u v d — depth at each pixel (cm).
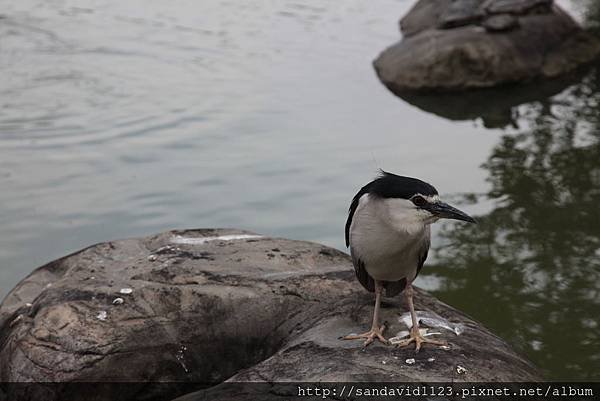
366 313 633
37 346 626
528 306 900
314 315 654
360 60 1764
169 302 667
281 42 1873
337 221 1041
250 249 755
